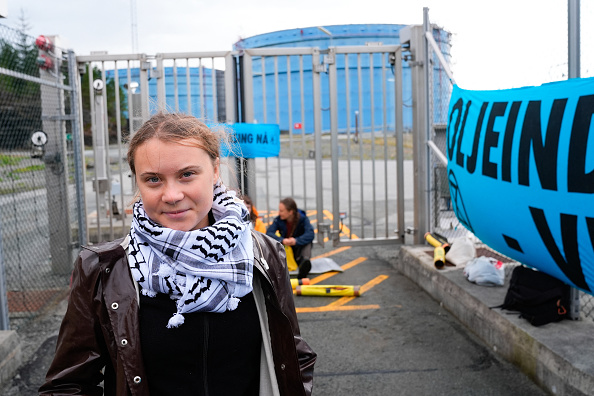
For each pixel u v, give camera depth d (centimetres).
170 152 130
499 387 348
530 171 343
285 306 155
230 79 701
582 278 323
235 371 144
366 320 486
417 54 676
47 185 606
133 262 135
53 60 594
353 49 695
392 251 764
